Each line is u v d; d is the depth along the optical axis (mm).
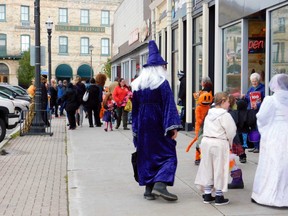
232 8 11375
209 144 6172
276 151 6008
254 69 10961
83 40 61688
